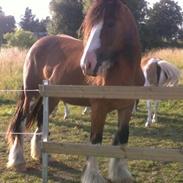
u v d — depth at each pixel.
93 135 4.37
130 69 4.25
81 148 3.74
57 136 6.87
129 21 4.18
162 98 3.41
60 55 5.12
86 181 4.29
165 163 5.34
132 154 3.54
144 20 38.38
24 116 5.38
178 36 43.59
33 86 5.45
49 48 5.39
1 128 7.44
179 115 8.68
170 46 39.12
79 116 8.54
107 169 5.11
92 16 3.98
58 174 4.96
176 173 4.99
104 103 4.23
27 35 32.66
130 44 4.20
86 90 3.66
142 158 3.50
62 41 5.39
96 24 3.96
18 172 5.03
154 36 38.22
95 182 4.27
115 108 4.32
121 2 4.18
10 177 4.85
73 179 4.79
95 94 3.63
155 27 38.94
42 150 3.91
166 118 8.41
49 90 3.79
